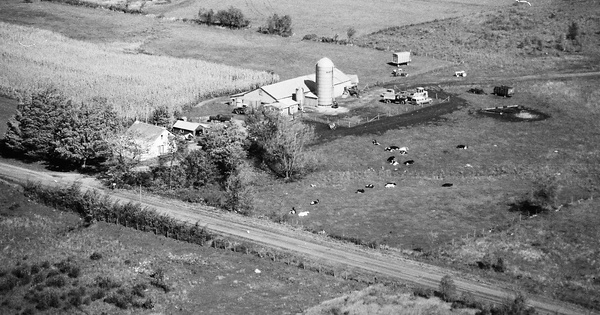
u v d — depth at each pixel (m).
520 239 137.50
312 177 170.00
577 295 120.12
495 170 173.00
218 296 120.31
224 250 134.25
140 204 148.38
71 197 146.75
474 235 139.75
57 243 134.25
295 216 149.62
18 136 172.25
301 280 124.81
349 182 166.75
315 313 113.56
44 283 120.94
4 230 136.38
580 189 160.50
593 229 139.88
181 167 164.50
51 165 171.88
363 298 117.50
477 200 154.88
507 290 120.94
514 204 152.12
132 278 124.50
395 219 147.25
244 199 153.12
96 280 123.06
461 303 115.50
